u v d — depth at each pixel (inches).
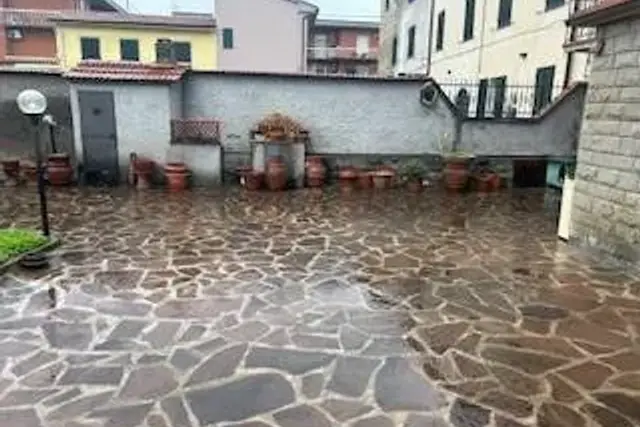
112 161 470.9
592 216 289.9
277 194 452.4
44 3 1268.5
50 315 198.5
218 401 145.2
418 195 463.2
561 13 550.6
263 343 179.0
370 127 505.0
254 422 136.1
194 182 478.3
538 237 325.7
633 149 257.6
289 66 1314.0
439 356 171.8
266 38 1290.6
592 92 287.9
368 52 1667.1
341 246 299.0
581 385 155.3
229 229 333.1
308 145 502.0
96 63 477.1
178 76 462.9
